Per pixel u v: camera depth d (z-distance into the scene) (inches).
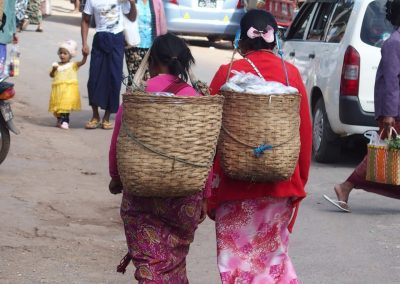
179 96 249.9
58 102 716.7
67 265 373.7
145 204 270.2
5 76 536.4
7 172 545.6
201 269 378.6
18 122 741.3
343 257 401.1
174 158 250.2
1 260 375.2
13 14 649.6
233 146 278.8
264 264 297.4
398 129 478.0
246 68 296.7
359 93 598.2
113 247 402.9
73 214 457.4
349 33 607.5
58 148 637.3
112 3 717.3
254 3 1342.3
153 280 270.1
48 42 1301.7
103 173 563.2
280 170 279.0
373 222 468.4
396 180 464.4
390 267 388.2
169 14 1314.0
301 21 736.3
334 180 579.8
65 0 2206.0
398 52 471.2
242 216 295.6
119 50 725.9
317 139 646.5
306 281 363.9
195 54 1302.9
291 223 300.5
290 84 295.1
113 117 809.5
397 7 474.6
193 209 269.7
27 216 446.6
